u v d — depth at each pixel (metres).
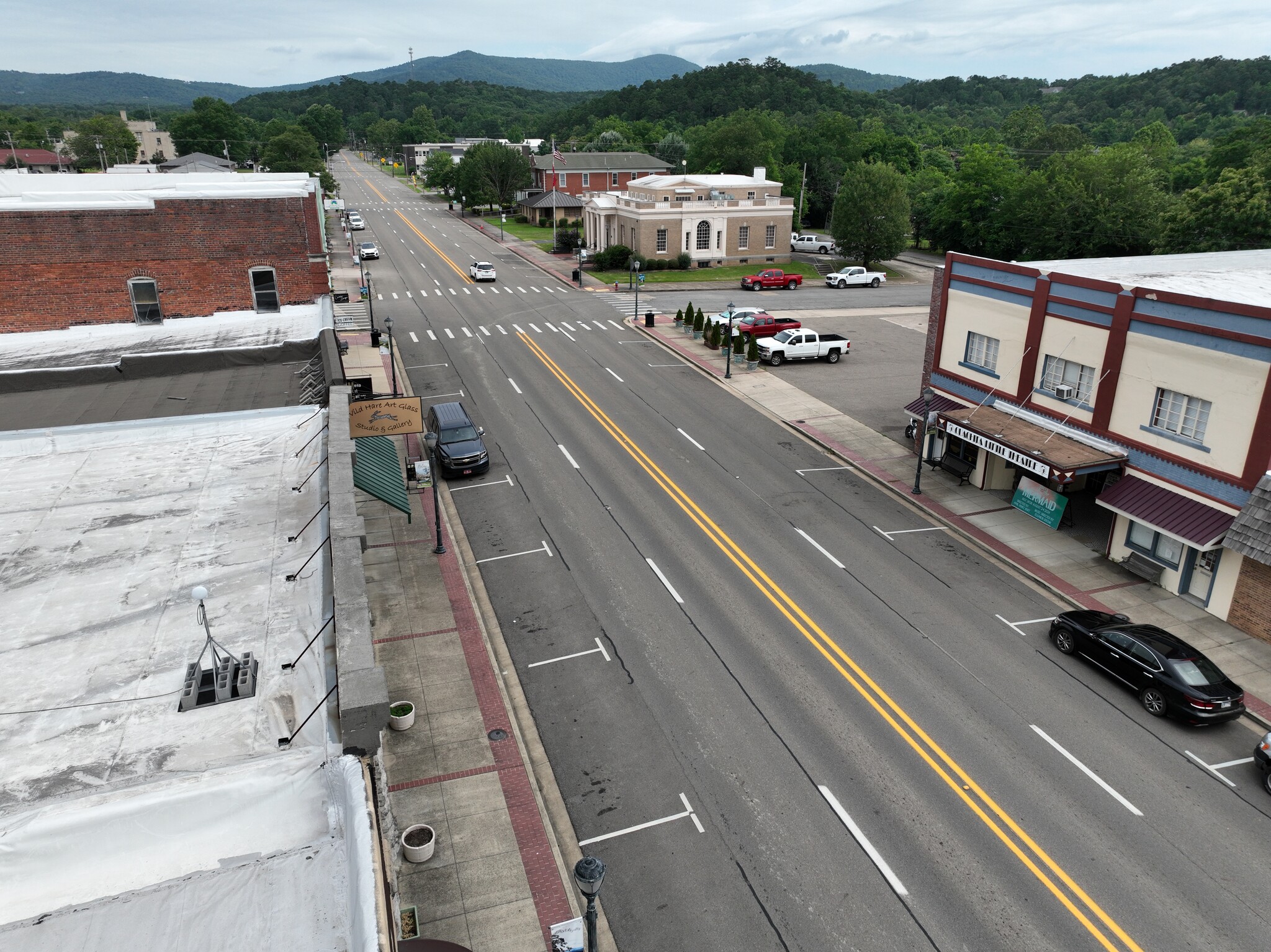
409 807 15.77
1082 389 26.36
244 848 7.73
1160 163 107.31
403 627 21.50
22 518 13.52
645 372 44.56
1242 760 17.44
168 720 9.12
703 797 16.16
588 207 83.56
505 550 25.58
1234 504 21.72
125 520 13.50
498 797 16.03
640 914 13.69
